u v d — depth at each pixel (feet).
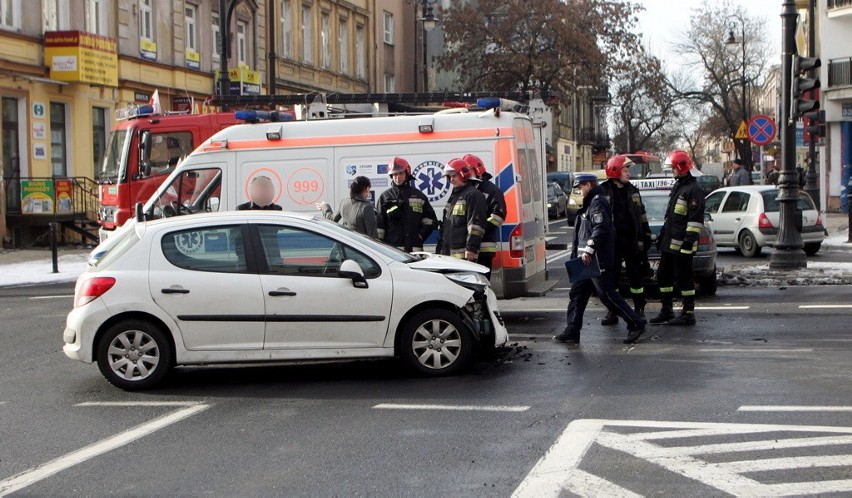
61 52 91.50
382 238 40.50
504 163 41.68
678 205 40.14
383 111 60.29
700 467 20.43
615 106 247.70
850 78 139.33
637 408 25.94
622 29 169.58
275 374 32.83
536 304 49.26
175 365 31.19
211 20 120.57
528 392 28.45
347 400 28.35
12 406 29.04
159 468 22.00
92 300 30.76
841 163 143.43
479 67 168.45
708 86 220.43
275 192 44.01
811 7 85.71
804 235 73.56
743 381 29.01
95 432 25.62
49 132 93.04
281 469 21.52
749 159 189.57
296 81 140.05
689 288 40.40
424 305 31.32
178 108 85.87
